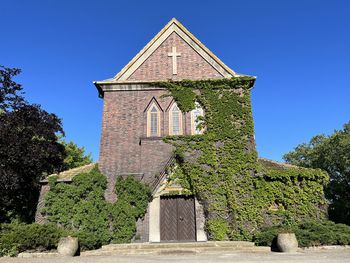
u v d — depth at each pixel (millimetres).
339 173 42969
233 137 22328
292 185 21172
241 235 20391
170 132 23047
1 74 24172
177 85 23719
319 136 51844
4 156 21453
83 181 21203
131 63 24594
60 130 25594
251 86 23922
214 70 24219
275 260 12438
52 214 20766
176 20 25578
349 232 18016
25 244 15781
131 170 22047
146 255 15922
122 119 23266
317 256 13695
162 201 21625
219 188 21375
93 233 20062
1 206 25109
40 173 24250
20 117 23219
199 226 20859
